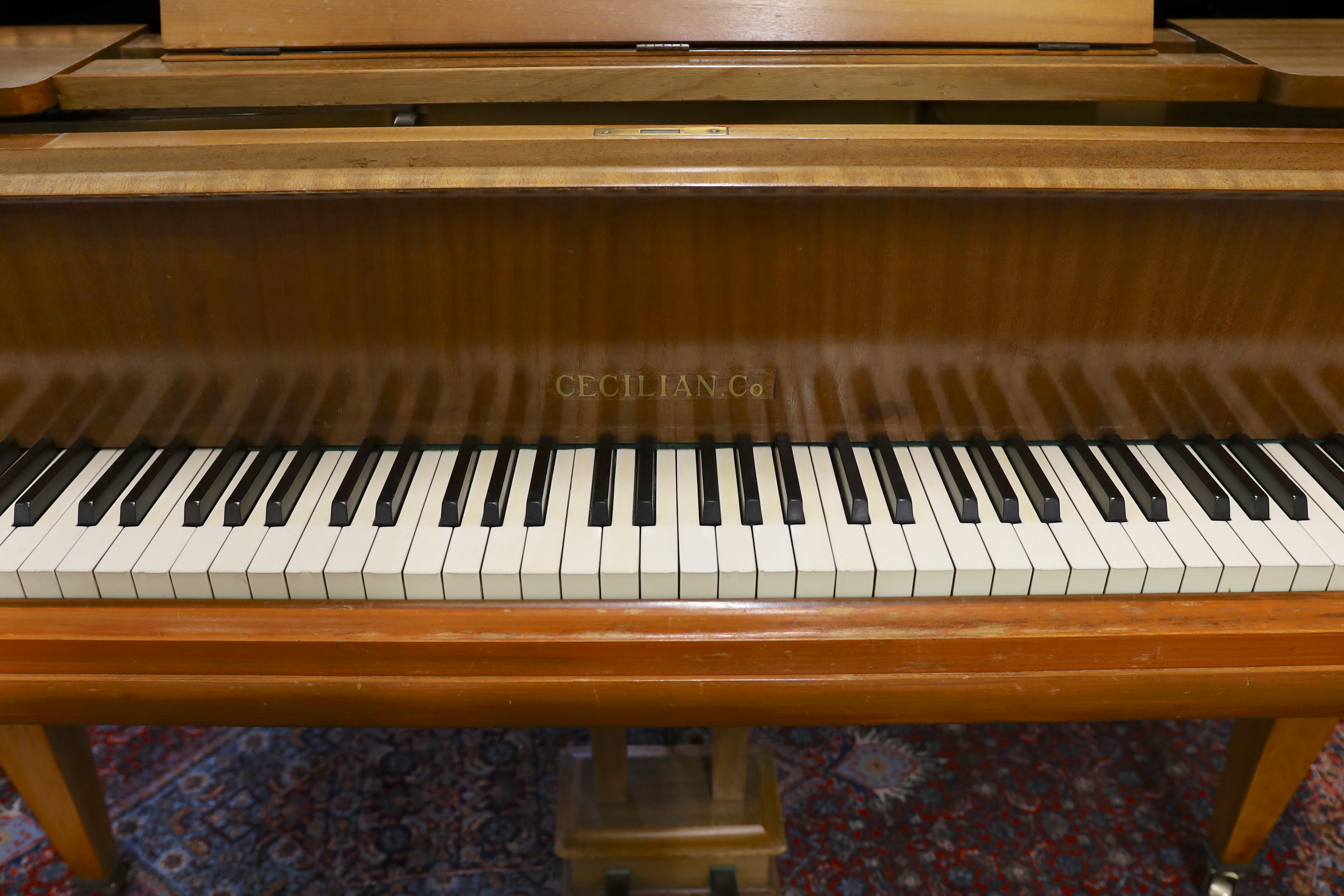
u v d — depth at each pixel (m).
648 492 1.20
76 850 1.71
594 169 1.06
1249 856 1.73
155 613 1.12
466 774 2.07
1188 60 1.26
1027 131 1.14
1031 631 1.10
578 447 1.31
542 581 1.11
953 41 1.29
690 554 1.12
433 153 1.08
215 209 1.14
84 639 1.11
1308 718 1.19
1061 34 1.30
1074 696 1.15
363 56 1.27
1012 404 1.28
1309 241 1.17
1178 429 1.31
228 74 1.19
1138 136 1.12
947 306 1.21
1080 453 1.27
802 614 1.11
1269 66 1.21
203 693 1.15
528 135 1.11
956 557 1.12
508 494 1.22
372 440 1.30
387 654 1.11
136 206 1.14
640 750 1.82
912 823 1.95
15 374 1.26
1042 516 1.18
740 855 1.65
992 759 2.11
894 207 1.14
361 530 1.17
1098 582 1.12
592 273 1.18
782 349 1.24
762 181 1.06
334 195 1.07
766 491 1.23
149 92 1.19
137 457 1.28
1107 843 1.90
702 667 1.13
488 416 1.29
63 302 1.21
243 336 1.23
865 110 1.44
